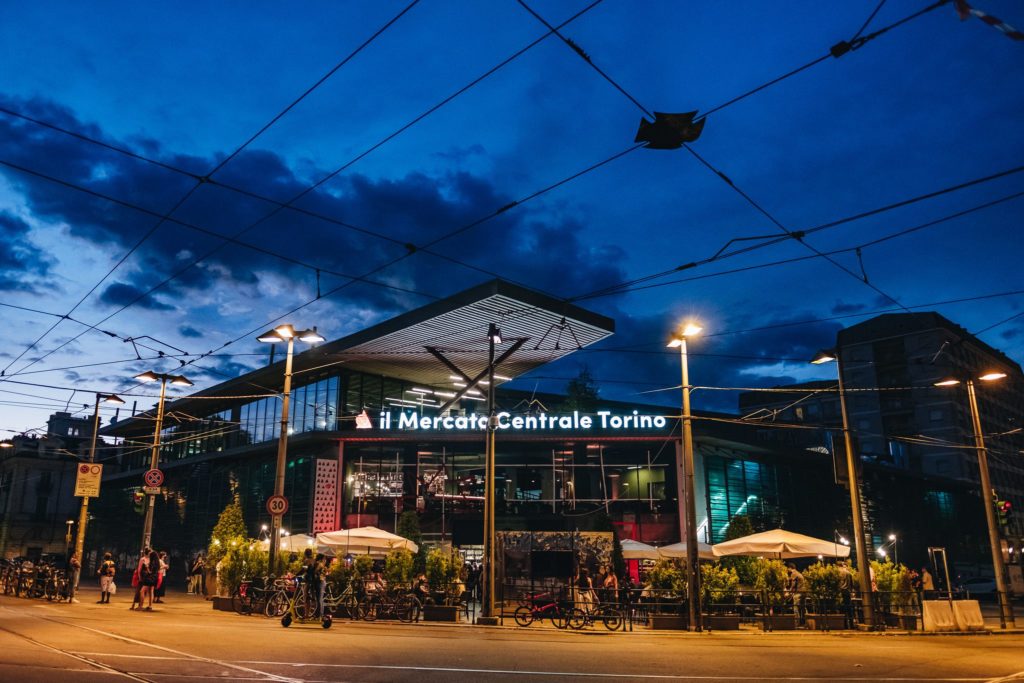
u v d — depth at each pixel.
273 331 25.58
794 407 86.94
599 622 23.66
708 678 11.94
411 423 40.94
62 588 27.23
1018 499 86.38
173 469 53.81
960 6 7.96
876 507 54.62
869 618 23.38
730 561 28.34
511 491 41.31
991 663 14.41
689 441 23.27
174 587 45.66
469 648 15.45
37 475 76.75
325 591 21.11
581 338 39.12
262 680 10.56
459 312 34.81
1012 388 93.56
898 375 81.31
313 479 40.22
